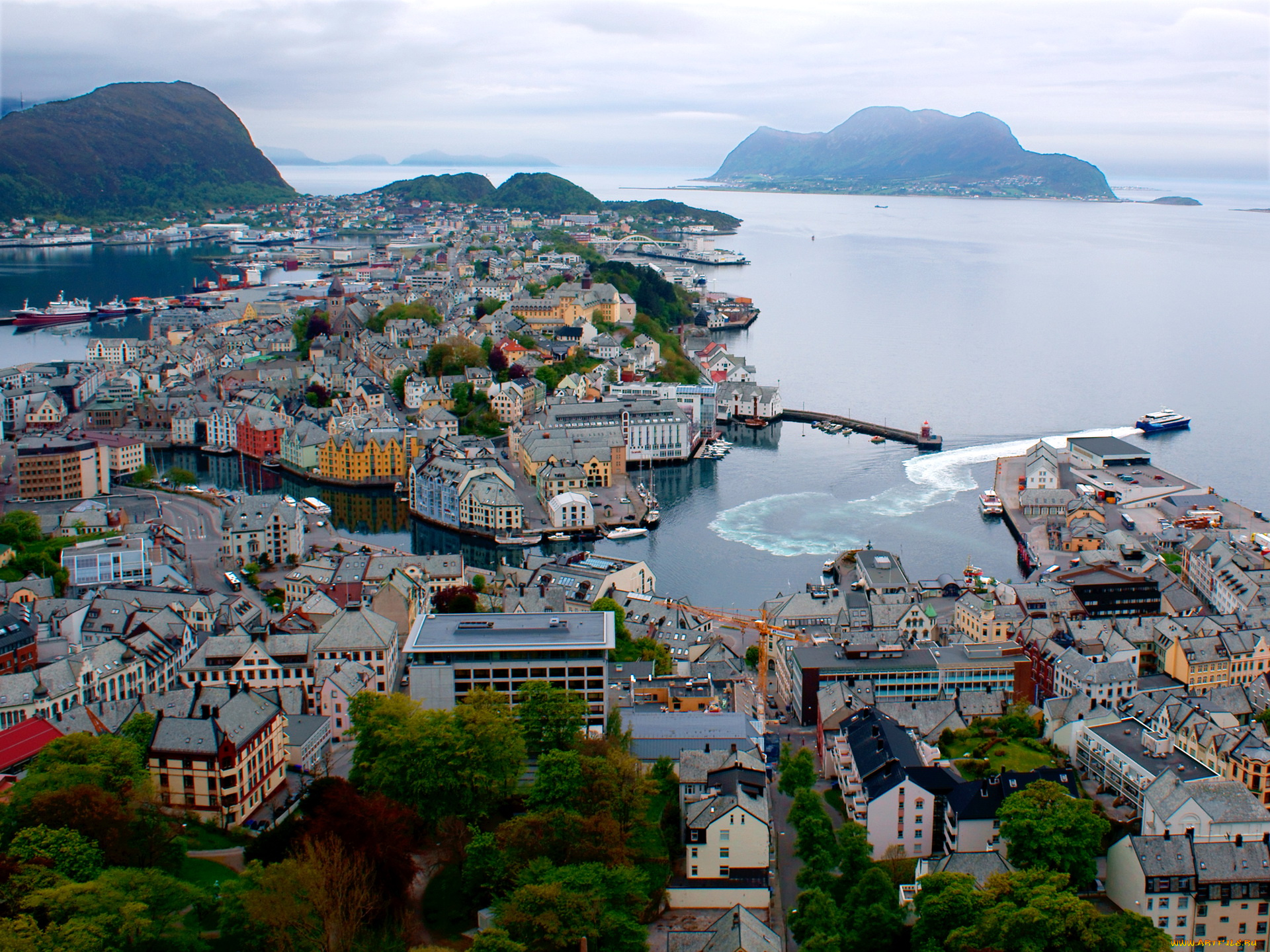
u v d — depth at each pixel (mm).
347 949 162500
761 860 195000
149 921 155125
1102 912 184625
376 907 172875
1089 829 193625
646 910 187125
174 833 193250
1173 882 187875
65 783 189250
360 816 183625
